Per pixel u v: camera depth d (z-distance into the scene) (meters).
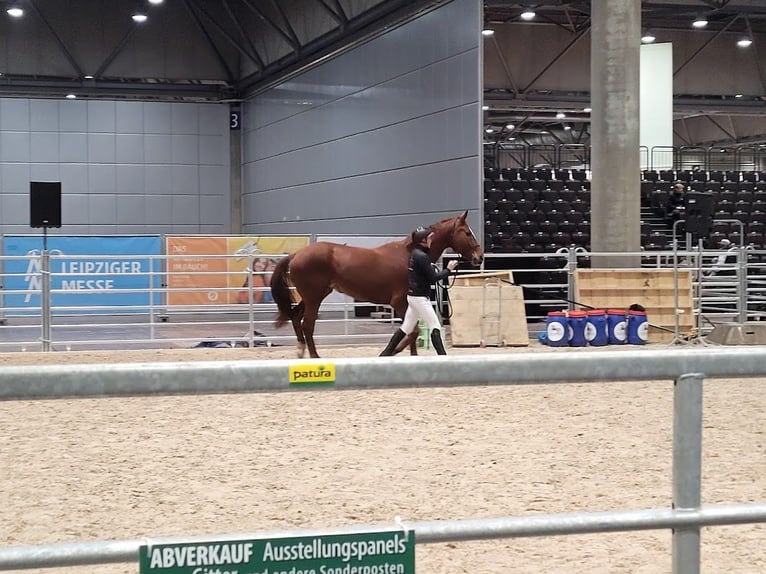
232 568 1.99
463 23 19.47
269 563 2.01
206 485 6.01
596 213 17.86
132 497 5.72
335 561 2.05
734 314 17.22
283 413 8.69
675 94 30.17
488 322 15.69
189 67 32.59
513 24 28.09
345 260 11.64
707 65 30.31
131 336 18.08
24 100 31.47
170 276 17.20
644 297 16.70
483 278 16.00
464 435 7.66
